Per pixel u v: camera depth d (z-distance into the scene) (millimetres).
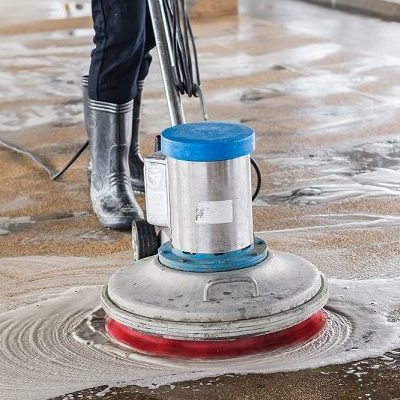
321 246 3359
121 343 2607
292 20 8852
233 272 2494
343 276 3062
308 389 2322
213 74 6559
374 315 2744
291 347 2523
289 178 4207
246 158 2512
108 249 3459
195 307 2412
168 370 2441
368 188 4020
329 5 9602
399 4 8953
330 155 4535
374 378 2371
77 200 4086
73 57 7344
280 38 7871
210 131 2547
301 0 9992
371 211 3727
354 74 6359
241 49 7457
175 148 2467
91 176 3805
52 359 2551
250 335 2416
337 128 5020
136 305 2467
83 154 4793
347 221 3619
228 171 2469
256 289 2447
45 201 4102
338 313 2762
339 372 2398
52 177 4414
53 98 6059
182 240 2555
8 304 2967
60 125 5391
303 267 2619
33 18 9219
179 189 2510
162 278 2537
